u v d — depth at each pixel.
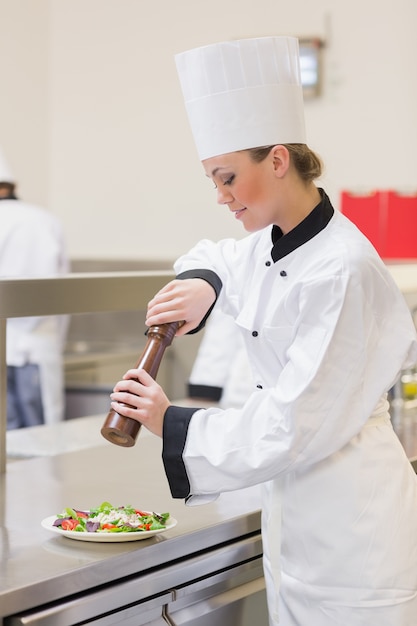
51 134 5.45
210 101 1.59
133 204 5.22
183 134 5.05
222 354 3.32
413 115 4.40
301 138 1.63
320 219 1.59
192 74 1.63
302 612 1.62
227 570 1.76
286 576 1.63
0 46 5.12
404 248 3.82
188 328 1.69
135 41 5.14
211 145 1.60
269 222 1.61
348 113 4.54
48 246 4.52
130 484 2.00
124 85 5.20
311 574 1.59
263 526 1.71
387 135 4.46
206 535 1.67
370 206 3.84
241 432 1.51
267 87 1.58
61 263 4.71
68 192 5.41
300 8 4.63
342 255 1.52
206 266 1.82
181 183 5.08
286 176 1.59
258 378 1.70
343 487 1.57
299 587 1.61
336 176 4.58
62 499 1.86
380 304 1.56
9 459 2.54
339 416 1.51
